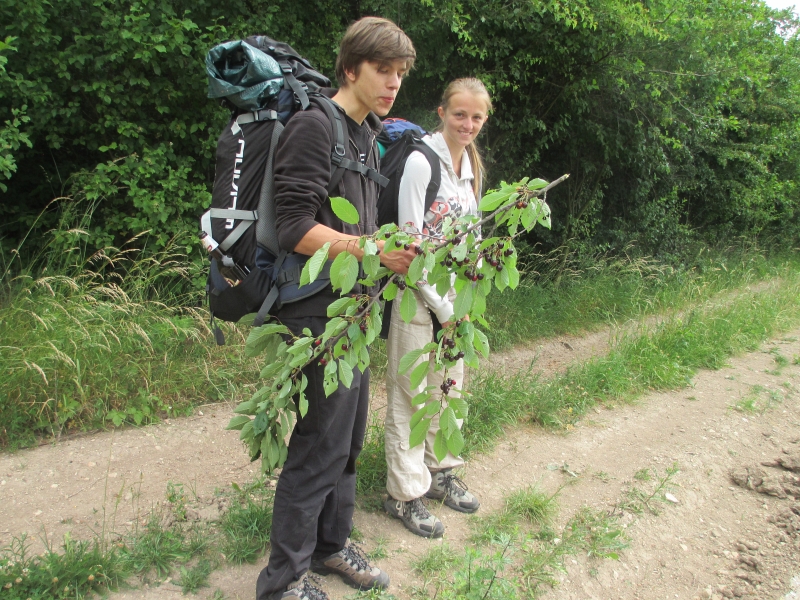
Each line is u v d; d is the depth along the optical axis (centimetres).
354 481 230
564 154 784
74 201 488
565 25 595
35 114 472
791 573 278
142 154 496
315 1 531
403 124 279
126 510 277
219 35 487
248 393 405
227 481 305
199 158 526
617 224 877
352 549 239
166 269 469
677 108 813
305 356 177
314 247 180
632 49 673
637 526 303
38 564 225
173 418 372
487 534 275
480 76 588
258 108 192
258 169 192
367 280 174
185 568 239
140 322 422
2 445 324
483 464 346
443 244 174
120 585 228
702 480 353
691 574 276
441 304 250
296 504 202
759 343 627
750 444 402
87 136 497
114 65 476
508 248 175
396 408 268
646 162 805
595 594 256
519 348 571
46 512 272
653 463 365
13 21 453
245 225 191
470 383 418
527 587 249
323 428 200
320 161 186
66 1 461
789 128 1098
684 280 798
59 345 363
